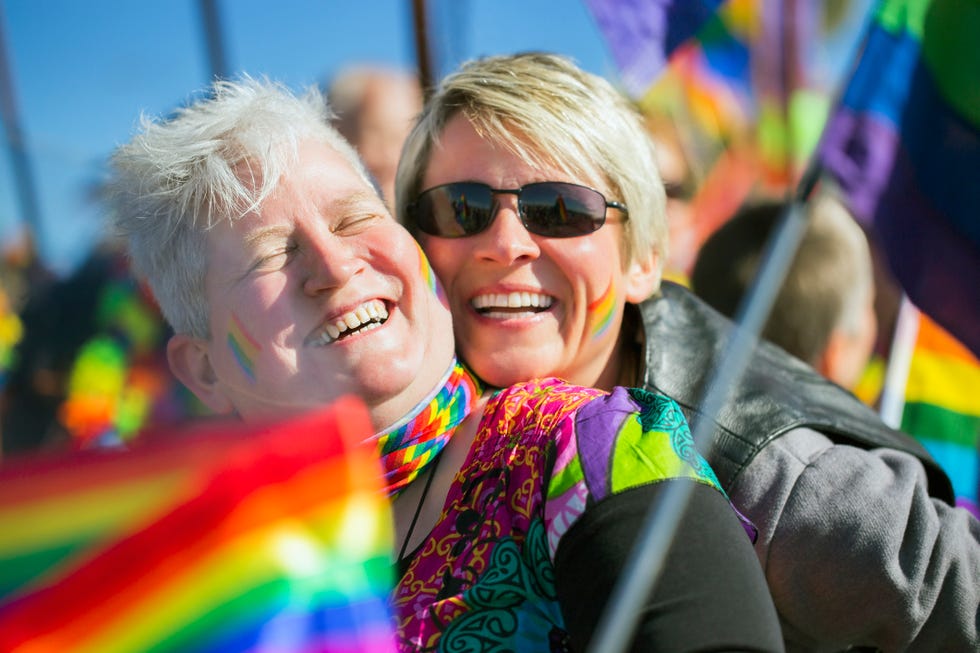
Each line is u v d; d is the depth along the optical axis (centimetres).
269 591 97
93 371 272
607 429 111
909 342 219
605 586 100
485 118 151
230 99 140
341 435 105
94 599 91
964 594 134
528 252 148
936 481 156
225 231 131
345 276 128
